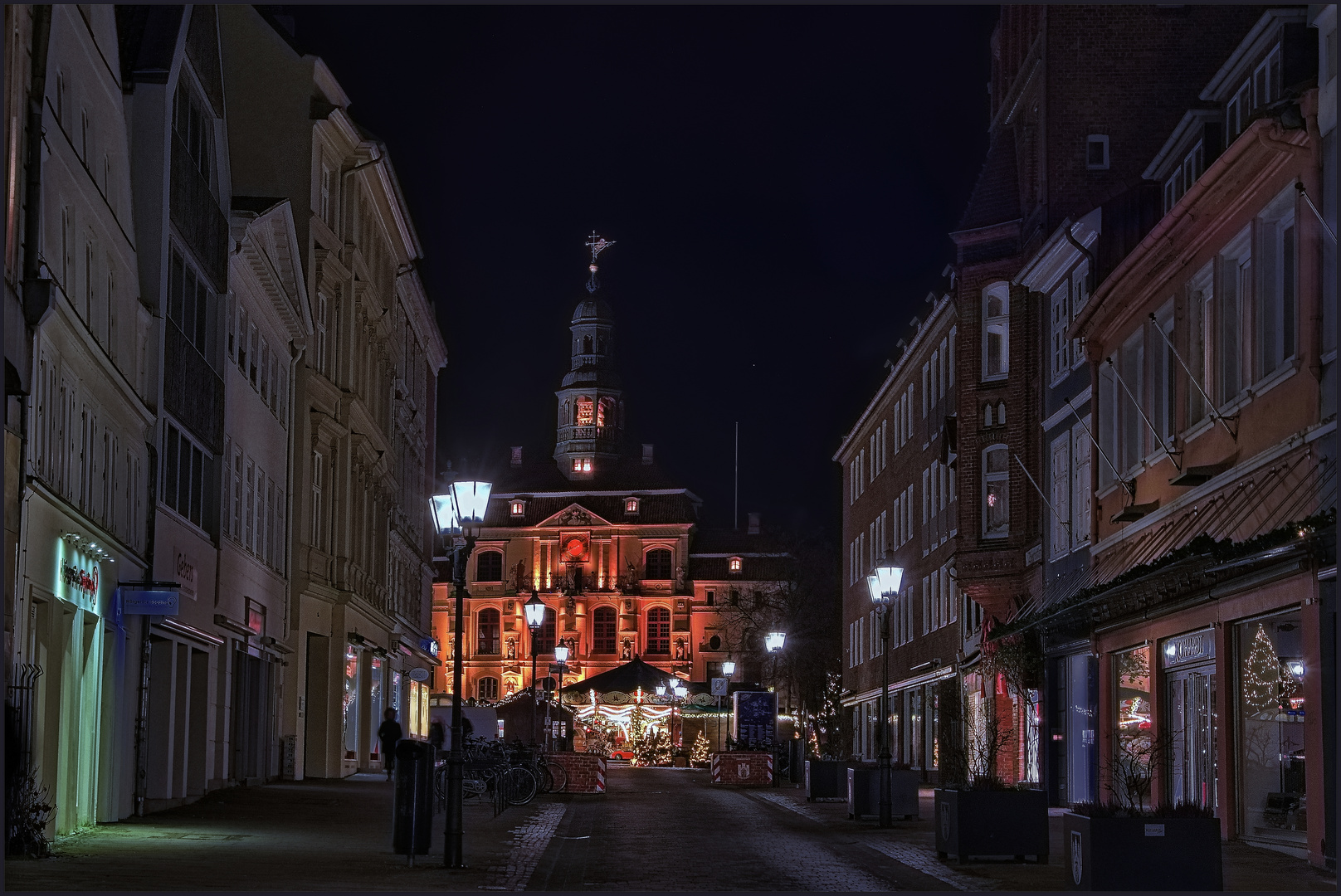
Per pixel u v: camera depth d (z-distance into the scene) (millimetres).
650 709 87125
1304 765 19016
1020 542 38156
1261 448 21844
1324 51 19766
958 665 45625
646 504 123188
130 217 24828
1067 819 15219
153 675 27266
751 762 45750
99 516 22562
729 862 18922
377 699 53031
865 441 70062
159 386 25828
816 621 95125
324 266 42156
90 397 21875
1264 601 20219
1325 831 17906
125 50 25953
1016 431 38531
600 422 128125
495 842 21859
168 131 25984
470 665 122188
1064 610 28547
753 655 101750
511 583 122562
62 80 20859
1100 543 30312
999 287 39656
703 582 122188
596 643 121938
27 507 18156
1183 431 25391
